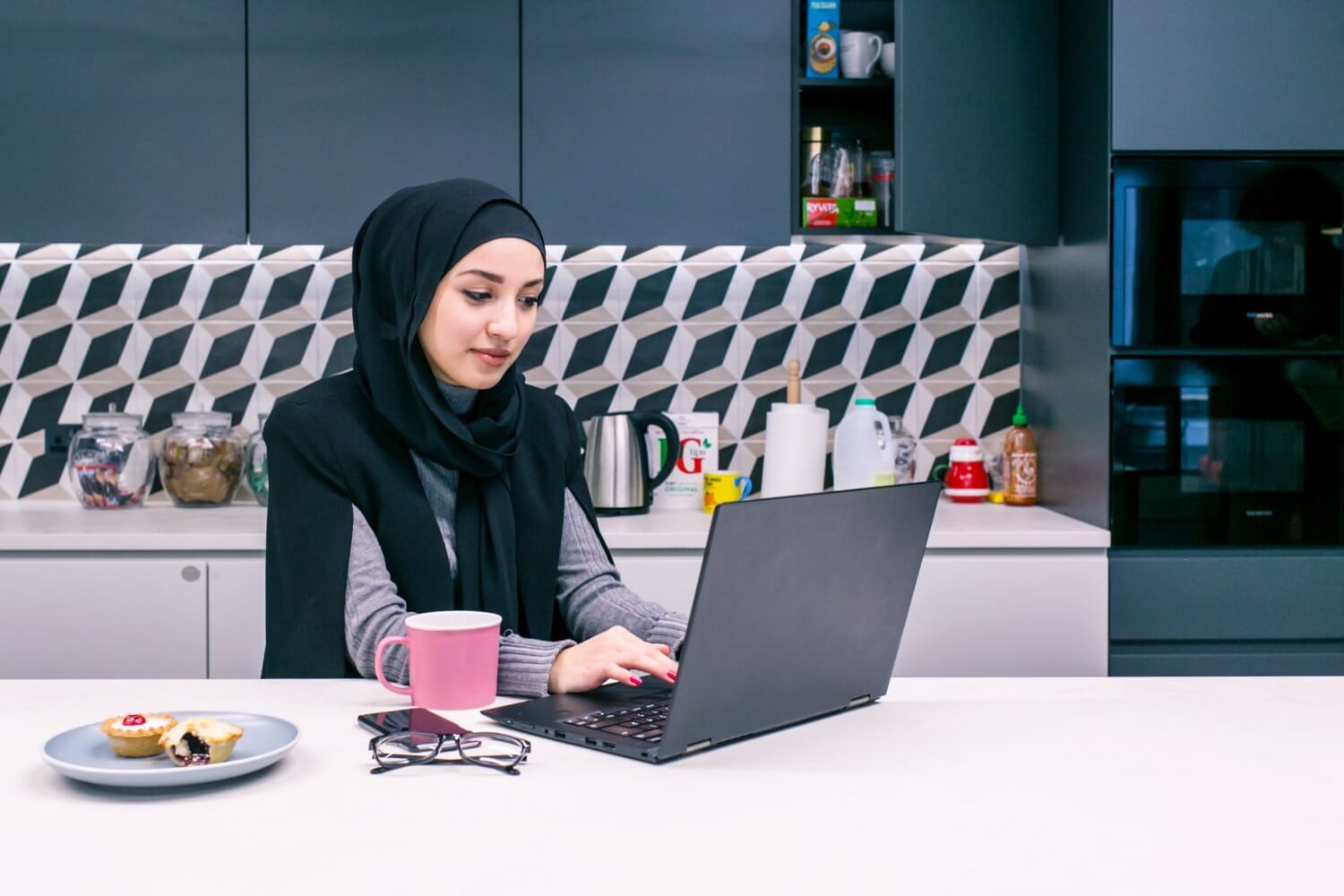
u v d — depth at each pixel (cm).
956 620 241
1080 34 259
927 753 98
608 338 294
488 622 114
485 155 261
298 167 259
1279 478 247
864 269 297
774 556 95
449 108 260
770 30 264
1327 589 245
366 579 146
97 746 94
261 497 278
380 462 156
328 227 260
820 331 297
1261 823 81
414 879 70
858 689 113
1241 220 246
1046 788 88
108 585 235
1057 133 271
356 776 90
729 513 89
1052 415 278
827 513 100
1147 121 243
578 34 261
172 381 289
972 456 290
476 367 152
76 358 287
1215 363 246
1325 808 84
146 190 257
